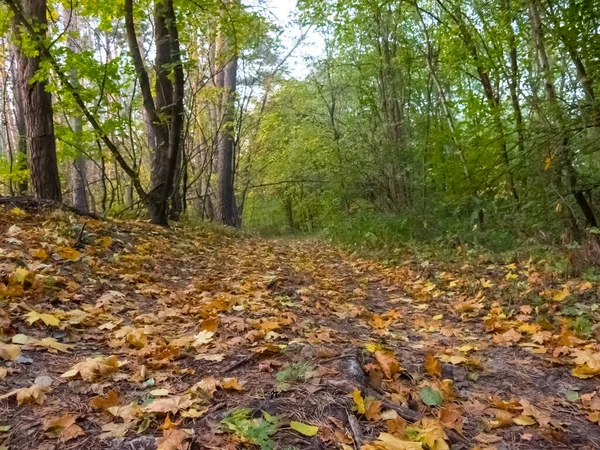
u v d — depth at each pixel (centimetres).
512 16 734
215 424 203
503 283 549
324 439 198
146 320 358
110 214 1127
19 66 834
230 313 408
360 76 1351
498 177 695
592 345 344
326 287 598
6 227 566
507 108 825
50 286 384
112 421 206
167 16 910
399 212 1116
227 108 1759
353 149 1340
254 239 1355
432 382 274
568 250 598
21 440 187
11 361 254
